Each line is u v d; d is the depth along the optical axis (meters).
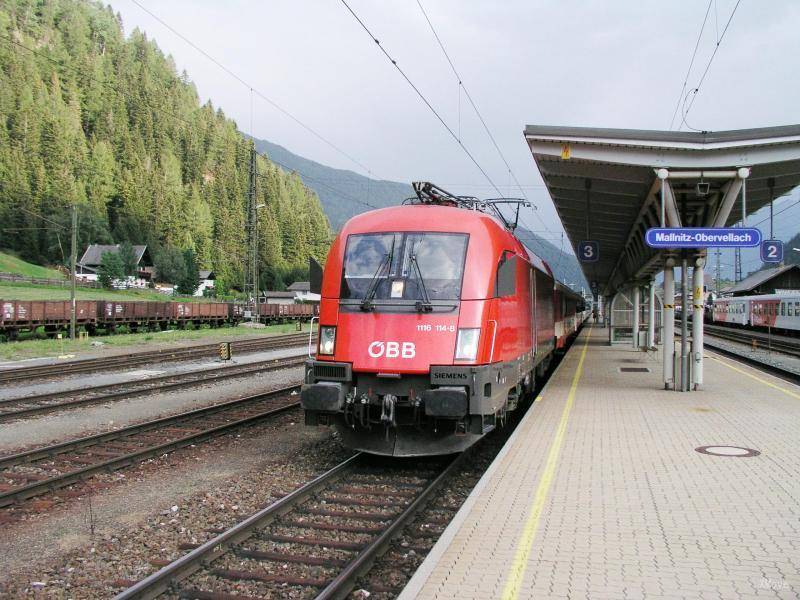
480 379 8.66
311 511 7.34
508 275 9.36
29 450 10.59
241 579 5.65
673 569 5.02
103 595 5.44
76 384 18.48
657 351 28.88
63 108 150.25
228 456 10.25
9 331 34.19
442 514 7.41
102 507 7.73
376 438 9.30
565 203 19.06
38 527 7.06
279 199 162.50
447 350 8.85
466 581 4.84
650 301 29.12
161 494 8.23
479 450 10.77
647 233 13.59
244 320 56.31
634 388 15.90
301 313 72.62
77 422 12.88
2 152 124.88
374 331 9.12
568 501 6.77
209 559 5.91
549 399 14.00
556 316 20.17
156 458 9.98
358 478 8.84
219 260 142.62
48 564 6.11
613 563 5.15
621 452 8.95
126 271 116.62
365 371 9.06
